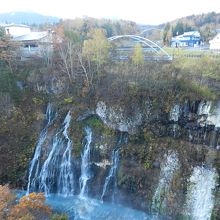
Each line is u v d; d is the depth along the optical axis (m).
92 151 43.69
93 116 47.31
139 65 47.12
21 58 57.19
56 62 54.50
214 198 34.00
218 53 51.03
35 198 26.75
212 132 37.97
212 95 37.47
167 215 35.97
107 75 48.75
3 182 42.59
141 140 42.38
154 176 38.59
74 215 37.34
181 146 38.91
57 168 44.69
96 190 41.72
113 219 36.44
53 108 50.19
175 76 41.94
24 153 45.47
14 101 50.94
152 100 42.22
